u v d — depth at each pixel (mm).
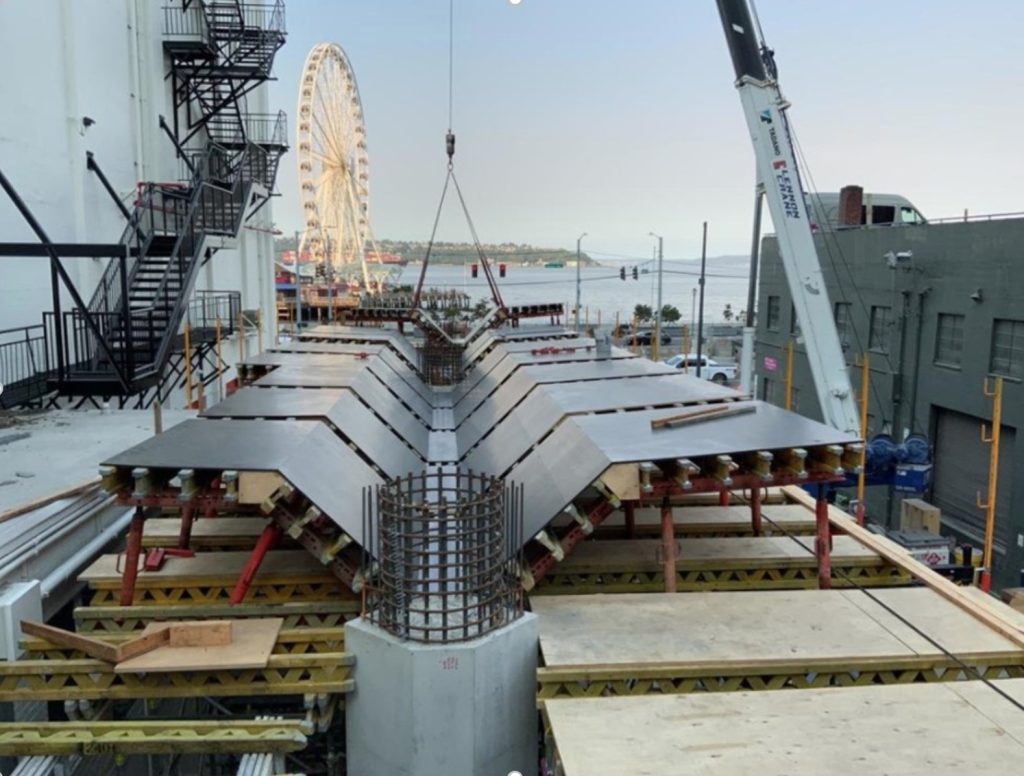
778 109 13539
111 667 5531
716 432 7352
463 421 13172
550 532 6648
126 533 8664
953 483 18297
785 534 8500
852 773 4277
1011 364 16359
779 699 5059
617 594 6805
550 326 26828
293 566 7246
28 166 14469
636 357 14367
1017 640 5762
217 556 7523
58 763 5434
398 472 8797
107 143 17828
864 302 21594
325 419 8812
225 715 7172
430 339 21453
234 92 24766
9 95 13867
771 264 27797
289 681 5652
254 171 26281
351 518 6520
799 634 5930
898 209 27734
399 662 5445
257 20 27281
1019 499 15703
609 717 4840
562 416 8734
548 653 5594
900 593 6758
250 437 7492
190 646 5770
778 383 27078
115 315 14633
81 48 16453
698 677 5473
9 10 13797
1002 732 4688
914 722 4789
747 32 13508
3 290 13781
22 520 7277
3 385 12922
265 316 31188
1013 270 16172
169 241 18578
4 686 5551
